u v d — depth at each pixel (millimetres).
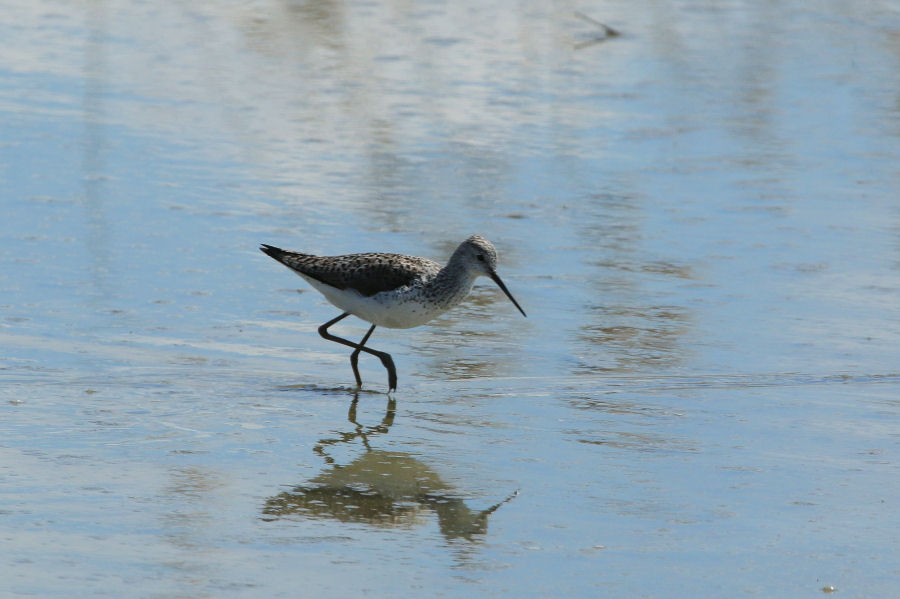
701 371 12227
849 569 7988
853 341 12984
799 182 18516
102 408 10820
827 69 24797
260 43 25641
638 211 17266
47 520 8398
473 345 13102
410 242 15703
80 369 11750
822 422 10836
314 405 11289
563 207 17344
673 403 11352
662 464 9844
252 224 16203
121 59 23953
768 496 9188
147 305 13578
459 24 27750
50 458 9586
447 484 9391
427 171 18766
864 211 17281
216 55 24641
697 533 8523
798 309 13906
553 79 23844
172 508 8727
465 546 8258
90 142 19109
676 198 17797
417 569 7891
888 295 14305
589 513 8859
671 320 13648
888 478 9547
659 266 15312
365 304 12078
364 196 17500
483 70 24312
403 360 12703
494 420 10930
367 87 22969
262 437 10359
